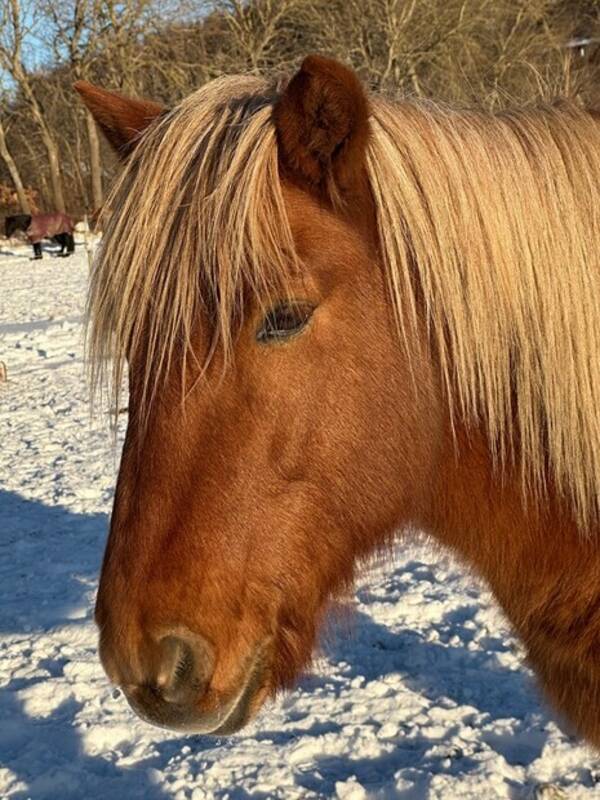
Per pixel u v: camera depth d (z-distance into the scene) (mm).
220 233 1751
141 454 1816
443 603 4754
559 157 2107
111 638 1812
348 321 1864
